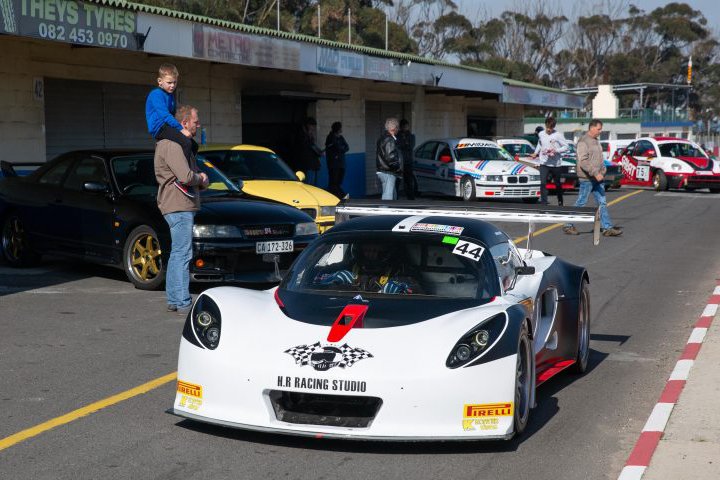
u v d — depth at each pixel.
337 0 40.41
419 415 4.82
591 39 78.38
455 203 7.26
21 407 5.94
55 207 11.05
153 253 10.11
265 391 4.95
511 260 6.32
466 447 5.25
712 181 27.22
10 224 11.77
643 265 12.98
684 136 72.31
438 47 60.72
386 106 27.25
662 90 79.88
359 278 5.80
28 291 10.13
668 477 4.72
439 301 5.53
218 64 19.05
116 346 7.70
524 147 27.02
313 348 4.99
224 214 9.94
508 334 5.12
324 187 23.34
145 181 10.64
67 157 11.20
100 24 12.98
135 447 5.16
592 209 6.84
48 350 7.54
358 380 4.81
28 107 14.55
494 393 4.93
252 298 5.66
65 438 5.32
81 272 11.49
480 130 34.62
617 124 65.88
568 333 6.88
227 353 5.10
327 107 23.38
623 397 6.49
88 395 6.24
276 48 17.39
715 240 15.91
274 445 5.19
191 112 8.73
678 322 9.20
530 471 4.90
